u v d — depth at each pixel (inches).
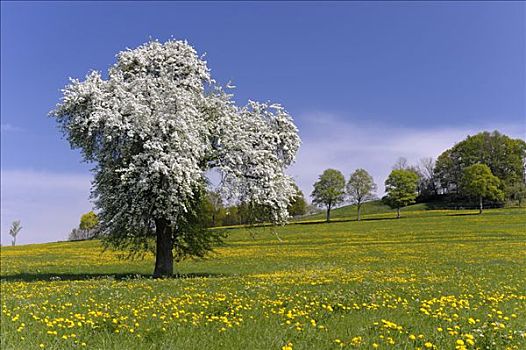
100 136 1116.5
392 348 324.2
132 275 1285.7
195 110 1114.1
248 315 469.4
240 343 356.2
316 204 4562.0
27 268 1596.9
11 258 2124.8
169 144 1059.3
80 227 4751.5
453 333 357.1
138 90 1131.3
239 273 1216.2
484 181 3831.2
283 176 1215.6
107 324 435.5
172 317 470.3
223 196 1141.7
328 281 837.2
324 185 4532.5
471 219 3277.6
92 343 375.6
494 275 900.0
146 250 1186.6
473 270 1027.3
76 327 430.0
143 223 1074.7
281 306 529.0
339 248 2078.0
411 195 4284.0
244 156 1156.5
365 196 4488.2
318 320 436.1
